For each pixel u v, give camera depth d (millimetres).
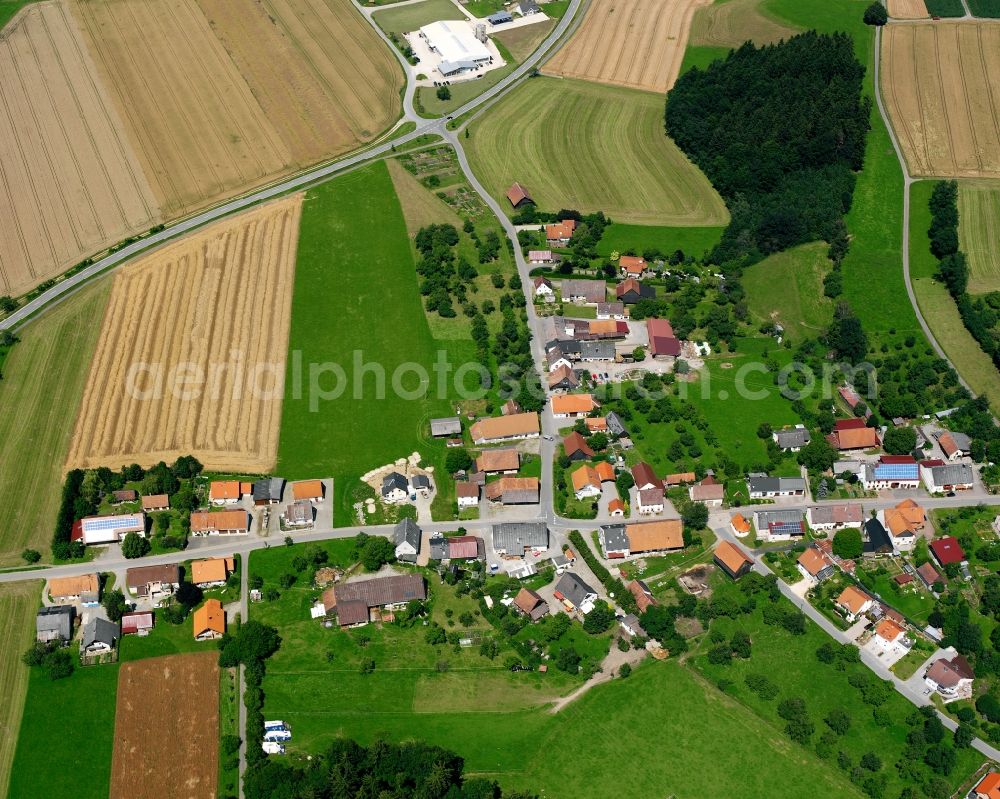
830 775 183250
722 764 184750
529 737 188500
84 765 185250
